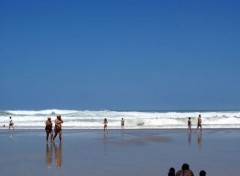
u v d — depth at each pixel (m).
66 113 78.19
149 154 21.03
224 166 16.91
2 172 15.47
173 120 53.03
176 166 16.86
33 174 15.04
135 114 74.50
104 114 72.56
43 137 32.12
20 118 59.47
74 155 20.62
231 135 34.22
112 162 18.06
